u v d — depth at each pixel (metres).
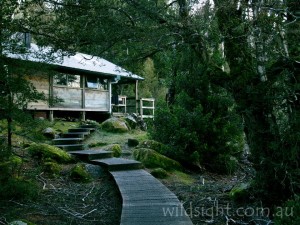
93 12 5.36
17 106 5.34
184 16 5.34
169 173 8.52
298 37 4.34
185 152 9.23
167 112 9.50
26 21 5.37
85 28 5.60
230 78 5.19
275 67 4.53
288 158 4.36
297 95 4.27
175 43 5.89
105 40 5.77
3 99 5.07
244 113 5.02
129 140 11.73
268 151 4.76
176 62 9.66
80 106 17.08
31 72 5.70
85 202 5.93
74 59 17.12
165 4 5.82
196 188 7.15
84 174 7.57
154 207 4.64
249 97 4.76
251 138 5.00
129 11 5.54
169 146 9.39
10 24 5.13
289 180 4.65
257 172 5.11
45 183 6.94
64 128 13.82
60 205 5.64
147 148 9.49
